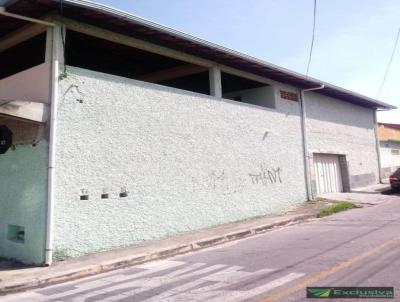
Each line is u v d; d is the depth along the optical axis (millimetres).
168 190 10836
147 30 10000
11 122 9602
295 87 16859
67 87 8945
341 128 20250
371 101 21359
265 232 11414
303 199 16250
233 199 12859
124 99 10023
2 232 9664
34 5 8438
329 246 8266
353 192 19469
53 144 8570
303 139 16812
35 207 8719
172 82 15328
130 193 9914
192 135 11719
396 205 14906
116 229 9547
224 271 6926
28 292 6754
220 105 12820
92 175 9203
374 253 7262
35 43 10414
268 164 14594
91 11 8820
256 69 13914
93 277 7520
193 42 10914
